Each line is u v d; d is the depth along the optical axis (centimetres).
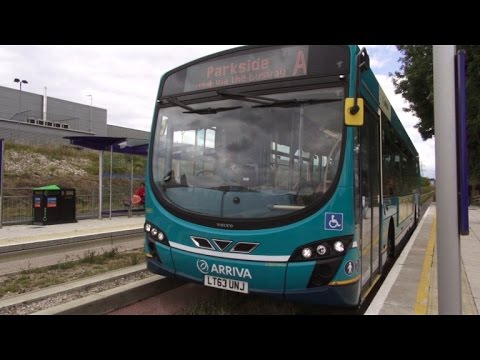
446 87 292
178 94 541
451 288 292
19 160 2566
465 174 288
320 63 453
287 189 437
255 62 489
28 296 509
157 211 507
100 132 7050
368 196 507
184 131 520
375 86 579
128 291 541
